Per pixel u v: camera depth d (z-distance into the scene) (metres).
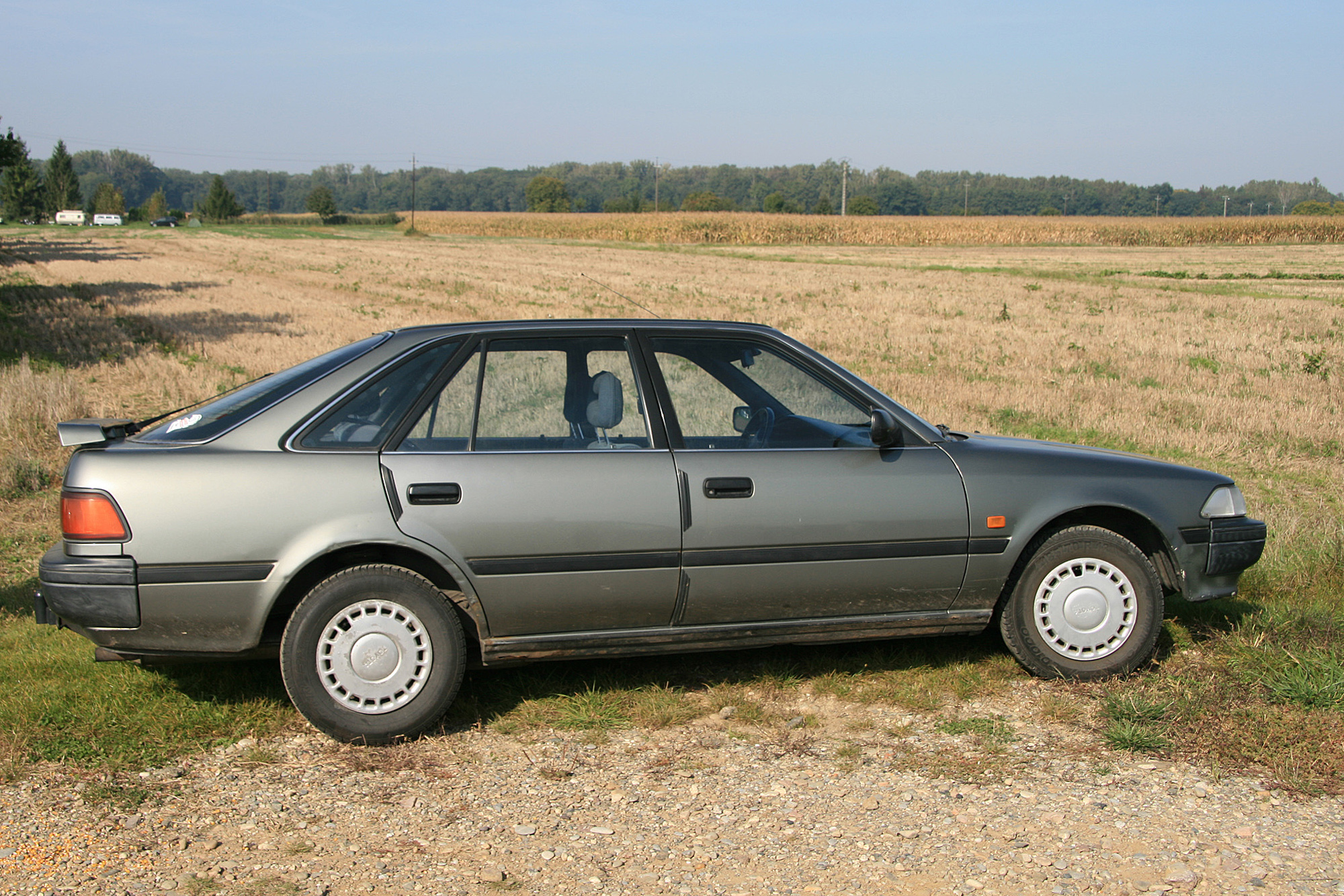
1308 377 15.42
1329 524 6.67
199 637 3.59
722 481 3.85
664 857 2.91
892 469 4.04
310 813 3.19
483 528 3.66
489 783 3.40
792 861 2.88
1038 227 86.25
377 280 36.06
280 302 27.12
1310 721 3.78
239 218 139.00
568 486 3.73
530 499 3.69
